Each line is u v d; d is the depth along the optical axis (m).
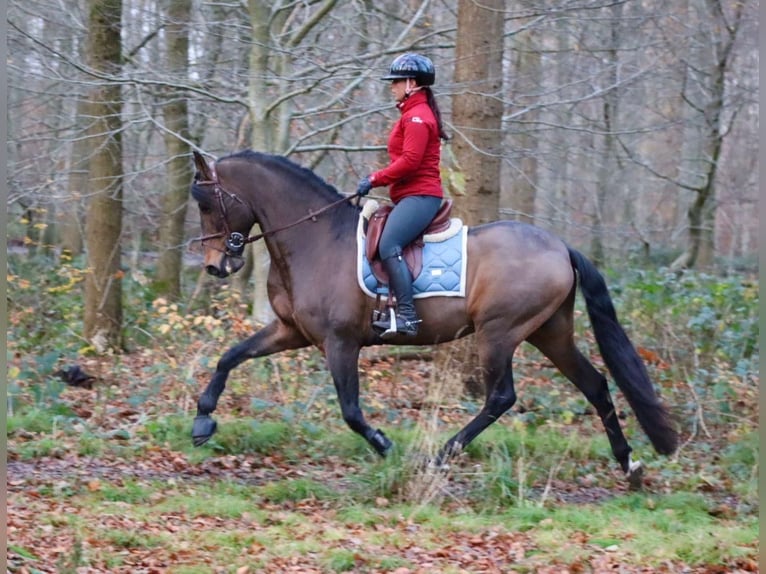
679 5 17.78
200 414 8.88
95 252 13.80
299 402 10.41
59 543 6.47
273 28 13.84
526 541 7.14
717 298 14.32
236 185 8.55
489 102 11.69
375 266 8.23
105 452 9.02
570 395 11.52
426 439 8.44
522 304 8.30
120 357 12.89
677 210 25.64
